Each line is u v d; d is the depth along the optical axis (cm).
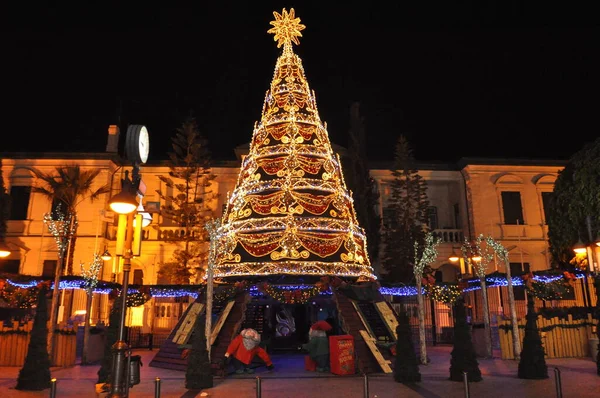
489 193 3297
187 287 2042
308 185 1922
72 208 2838
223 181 3275
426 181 3422
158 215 3194
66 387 1185
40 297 1198
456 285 1948
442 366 1523
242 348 1397
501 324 1714
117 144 3250
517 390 1074
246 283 1616
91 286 1786
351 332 1495
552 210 2405
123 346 761
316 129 2098
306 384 1215
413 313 2497
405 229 3088
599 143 2212
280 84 2197
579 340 1731
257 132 2155
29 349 1155
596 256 1477
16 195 3047
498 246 1767
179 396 1059
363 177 3088
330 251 1853
